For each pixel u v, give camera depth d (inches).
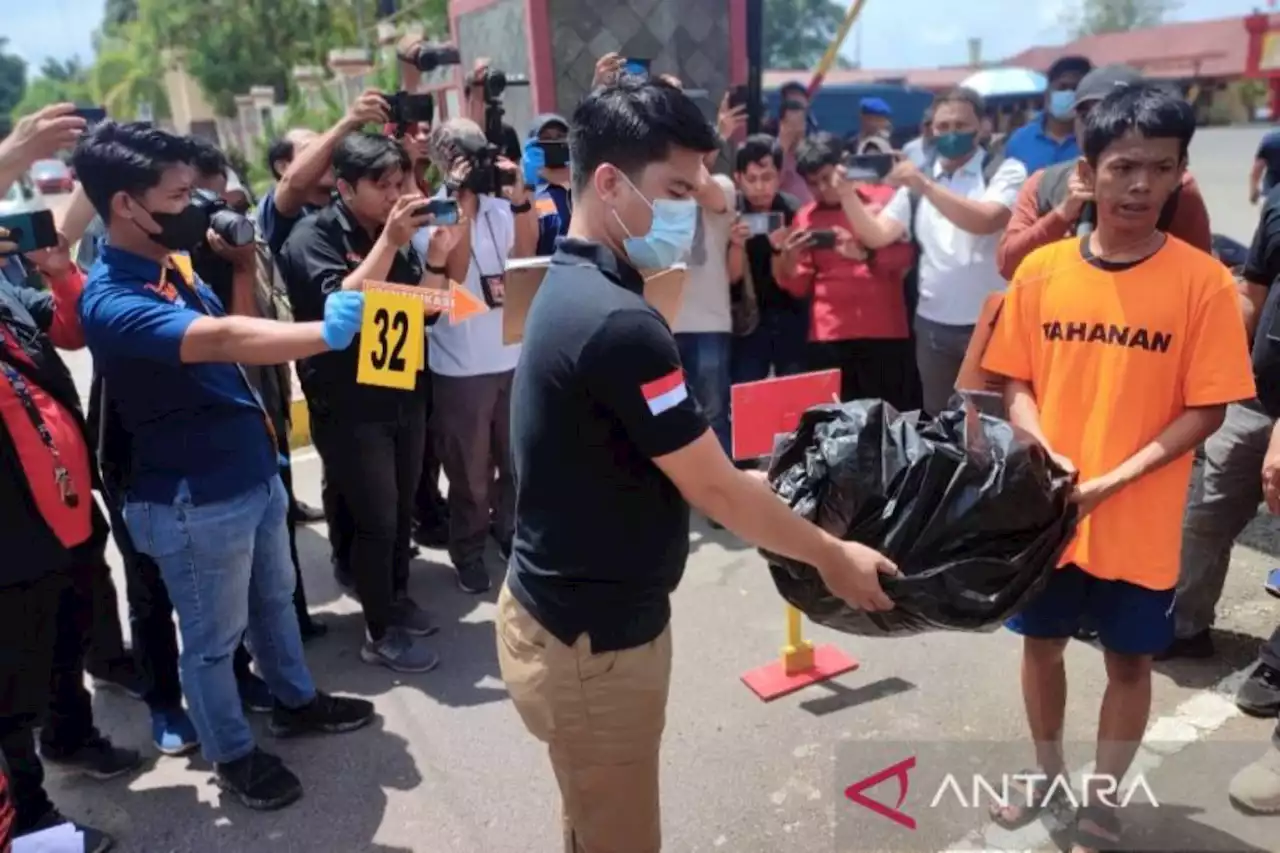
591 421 63.6
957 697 125.6
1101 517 88.4
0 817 60.8
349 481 132.9
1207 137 1117.7
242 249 114.2
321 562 177.5
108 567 132.0
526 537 69.2
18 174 101.1
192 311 94.3
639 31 215.0
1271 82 1358.3
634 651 69.1
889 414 78.3
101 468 108.1
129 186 90.1
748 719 123.0
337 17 825.5
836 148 176.7
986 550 73.8
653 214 64.7
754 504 65.0
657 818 76.3
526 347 66.0
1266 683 118.6
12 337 99.0
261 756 113.3
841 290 180.9
